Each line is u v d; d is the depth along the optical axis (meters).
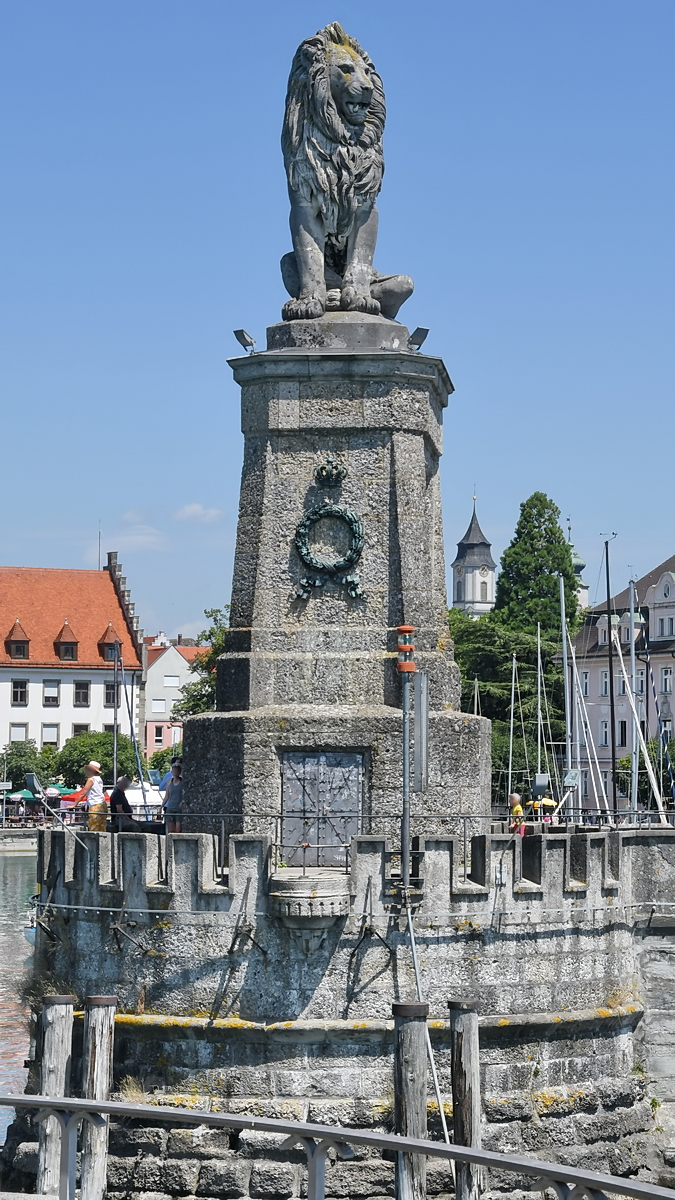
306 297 37.31
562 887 33.88
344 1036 32.12
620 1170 33.66
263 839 32.53
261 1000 32.34
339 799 35.06
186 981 32.69
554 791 95.12
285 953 32.34
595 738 145.00
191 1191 31.59
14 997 55.94
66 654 159.12
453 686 37.00
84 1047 29.97
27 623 159.50
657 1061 36.00
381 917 32.38
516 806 39.81
